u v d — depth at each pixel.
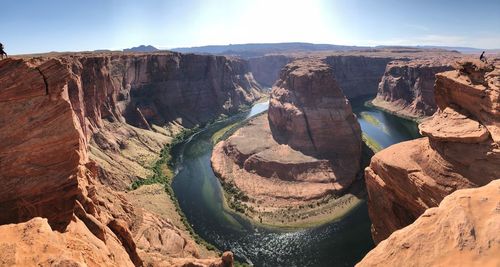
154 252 38.41
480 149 35.12
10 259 14.66
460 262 12.77
